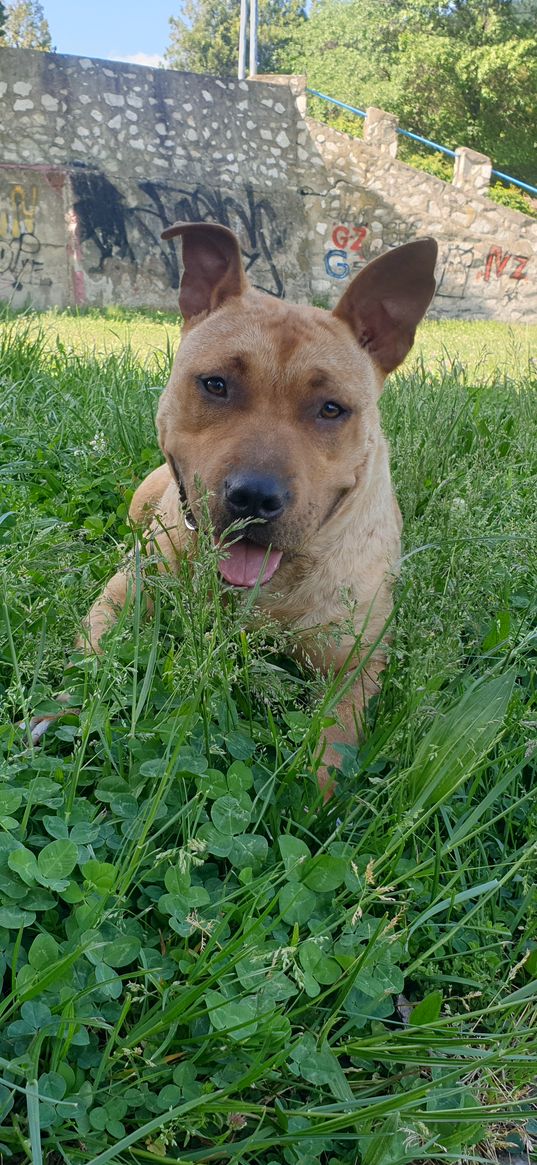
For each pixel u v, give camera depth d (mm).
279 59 8797
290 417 523
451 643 460
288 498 487
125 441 889
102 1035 326
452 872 405
